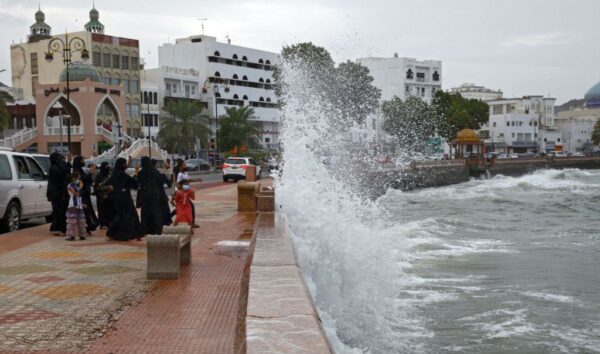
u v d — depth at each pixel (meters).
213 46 86.69
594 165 101.19
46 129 60.53
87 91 60.16
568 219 29.75
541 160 88.19
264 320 4.03
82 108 60.22
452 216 31.02
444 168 63.53
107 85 62.47
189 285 8.44
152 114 73.94
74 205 12.54
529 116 127.06
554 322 10.67
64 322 6.53
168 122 68.44
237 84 90.69
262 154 69.25
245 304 4.58
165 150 68.19
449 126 77.81
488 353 9.02
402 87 97.06
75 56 65.81
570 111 165.75
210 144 73.06
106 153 55.69
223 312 6.97
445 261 16.53
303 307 4.41
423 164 59.03
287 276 5.75
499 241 20.94
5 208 14.05
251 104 92.50
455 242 20.47
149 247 8.84
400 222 26.09
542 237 22.31
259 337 3.62
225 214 18.41
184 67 87.38
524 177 72.75
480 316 10.93
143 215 12.68
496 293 12.64
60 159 13.62
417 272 14.92
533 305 11.73
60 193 13.48
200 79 86.19
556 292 12.88
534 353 9.09
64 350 5.57
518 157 93.06
